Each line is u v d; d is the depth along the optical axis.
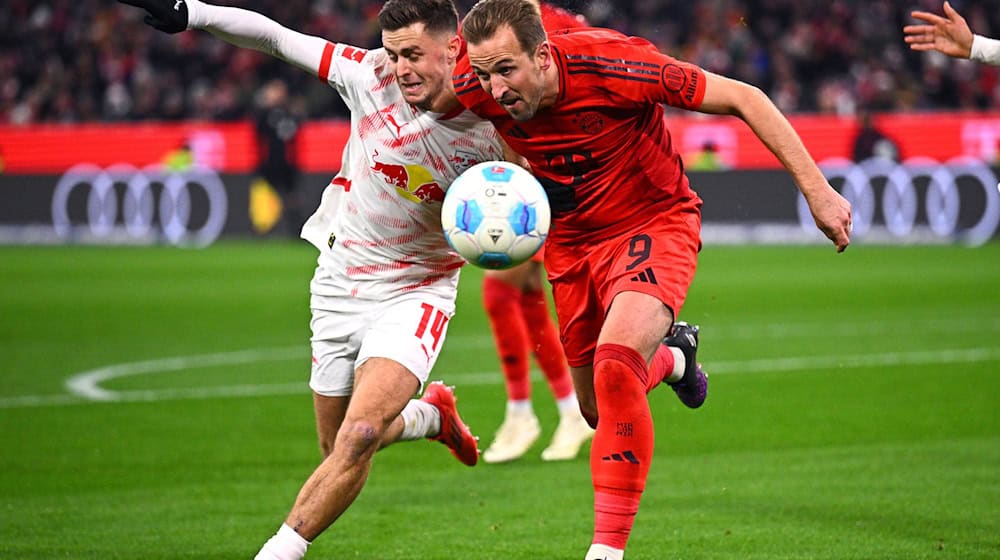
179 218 39.66
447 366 16.73
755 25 44.25
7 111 46.91
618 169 7.53
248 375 15.90
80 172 40.62
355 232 8.02
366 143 7.84
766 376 15.53
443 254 8.09
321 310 8.16
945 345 17.91
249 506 9.54
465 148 7.75
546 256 8.20
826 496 9.64
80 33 47.41
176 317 21.84
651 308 7.28
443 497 9.87
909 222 36.06
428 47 7.25
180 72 45.59
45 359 17.17
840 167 36.69
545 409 14.07
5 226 41.34
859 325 20.14
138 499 9.74
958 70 42.03
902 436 11.94
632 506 7.12
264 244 37.91
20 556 8.11
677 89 7.13
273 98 38.12
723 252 33.69
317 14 44.66
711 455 11.29
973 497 9.52
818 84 42.69
